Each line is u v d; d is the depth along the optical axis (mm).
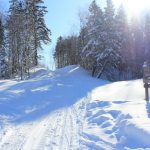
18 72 42062
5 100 16031
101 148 7125
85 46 46688
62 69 50938
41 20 48656
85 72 48156
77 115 12102
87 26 48250
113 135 8172
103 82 35500
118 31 47188
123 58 47938
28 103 15781
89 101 16297
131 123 8117
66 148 7301
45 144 7738
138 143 7117
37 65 49625
